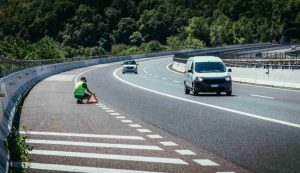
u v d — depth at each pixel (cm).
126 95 2589
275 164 829
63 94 2625
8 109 1498
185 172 771
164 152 959
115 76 5019
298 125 1347
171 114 1672
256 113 1670
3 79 1560
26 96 2477
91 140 1114
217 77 2516
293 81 3105
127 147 1020
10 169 775
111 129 1298
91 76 4988
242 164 831
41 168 809
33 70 3959
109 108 1895
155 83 3781
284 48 17950
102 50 17925
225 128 1305
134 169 800
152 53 12700
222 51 15550
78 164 844
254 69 3759
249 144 1043
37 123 1426
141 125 1381
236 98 2353
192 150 979
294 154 922
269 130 1256
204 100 2258
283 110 1764
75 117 1586
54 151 974
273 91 2814
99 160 882
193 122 1445
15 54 9238
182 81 4091
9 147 869
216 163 843
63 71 6300
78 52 17250
